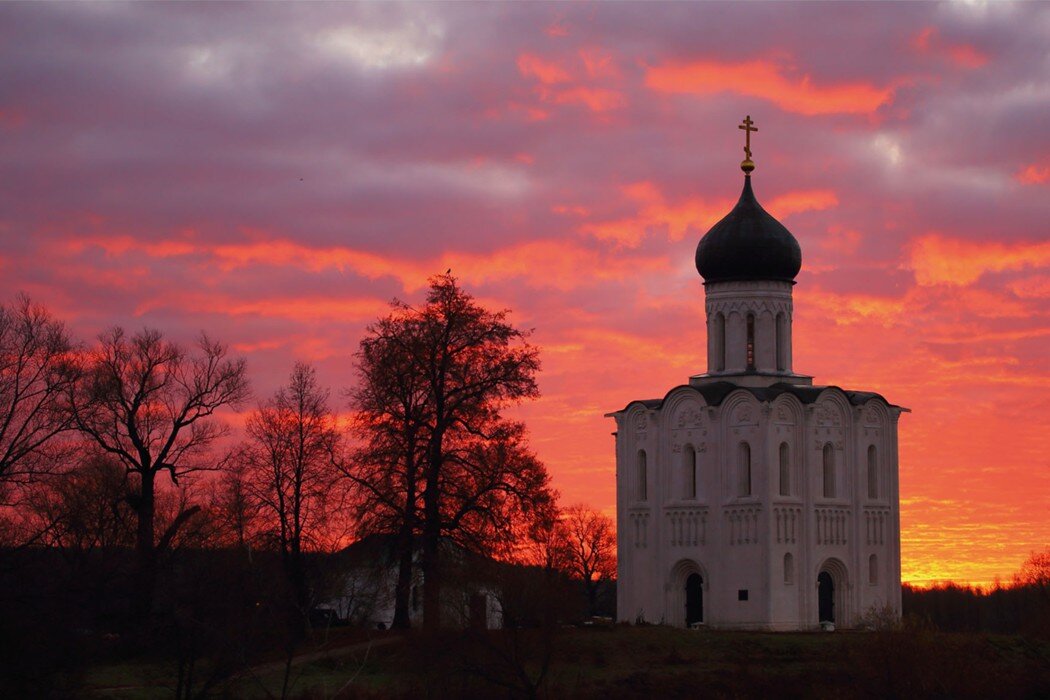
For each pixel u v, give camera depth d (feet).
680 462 406.00
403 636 322.55
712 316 411.95
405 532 334.24
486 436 341.82
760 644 342.44
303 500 348.79
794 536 393.91
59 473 308.81
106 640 301.43
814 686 314.76
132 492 355.36
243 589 304.71
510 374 342.64
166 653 296.30
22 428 306.55
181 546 334.03
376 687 300.61
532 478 341.21
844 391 404.77
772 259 406.82
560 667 322.34
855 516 403.13
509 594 307.37
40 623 278.46
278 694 291.99
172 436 354.33
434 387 341.21
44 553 296.51
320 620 360.89
